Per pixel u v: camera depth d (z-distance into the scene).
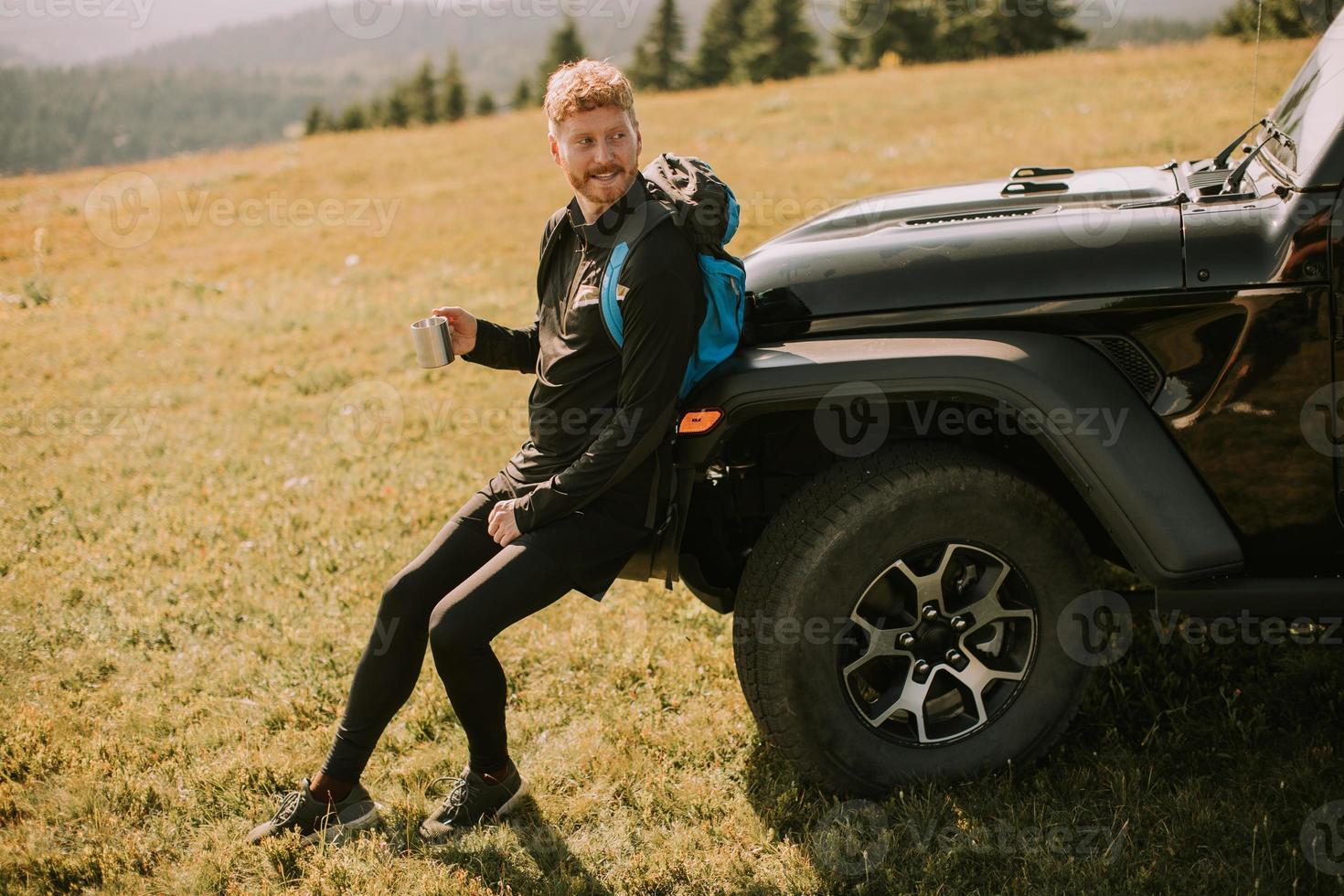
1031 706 2.47
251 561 4.02
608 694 3.08
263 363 6.81
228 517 4.43
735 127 15.38
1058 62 18.59
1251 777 2.45
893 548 2.29
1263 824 2.26
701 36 55.62
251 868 2.46
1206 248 2.22
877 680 2.60
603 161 2.09
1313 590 2.26
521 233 10.48
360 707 2.46
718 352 2.27
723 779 2.67
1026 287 2.31
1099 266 2.27
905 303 2.36
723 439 2.31
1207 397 2.24
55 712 3.12
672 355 2.12
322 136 22.14
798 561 2.28
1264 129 2.75
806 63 44.56
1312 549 2.30
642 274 2.07
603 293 2.12
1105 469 2.21
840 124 14.54
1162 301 2.23
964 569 2.46
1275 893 2.09
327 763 2.51
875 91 17.67
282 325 7.70
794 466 2.64
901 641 2.40
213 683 3.26
